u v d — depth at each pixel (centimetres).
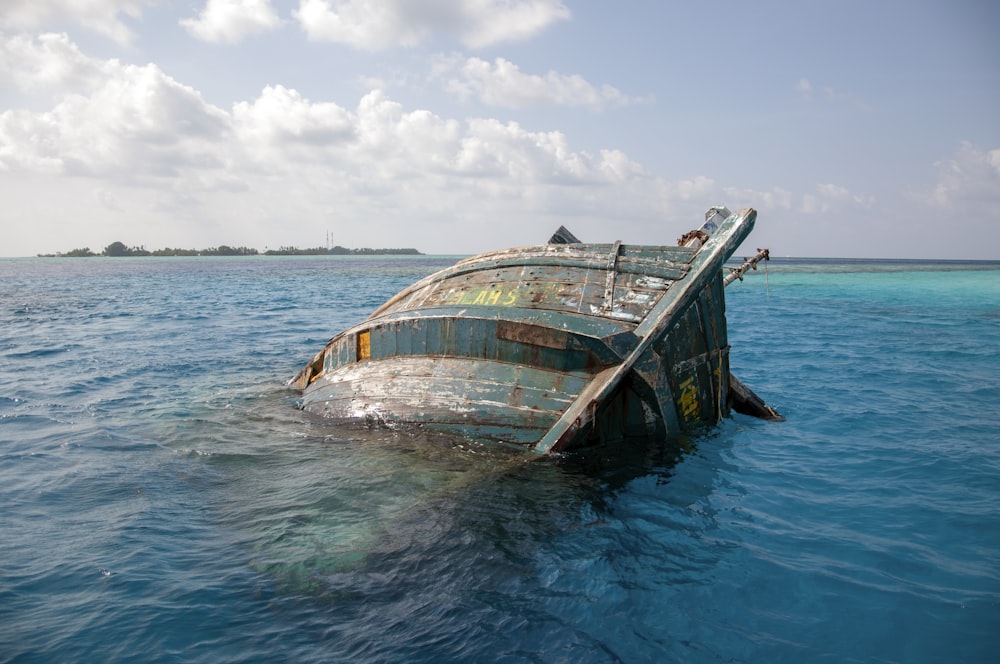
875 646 395
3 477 672
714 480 681
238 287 4559
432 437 782
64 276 6406
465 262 891
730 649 391
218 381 1201
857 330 2088
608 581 469
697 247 771
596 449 725
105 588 448
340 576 474
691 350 788
